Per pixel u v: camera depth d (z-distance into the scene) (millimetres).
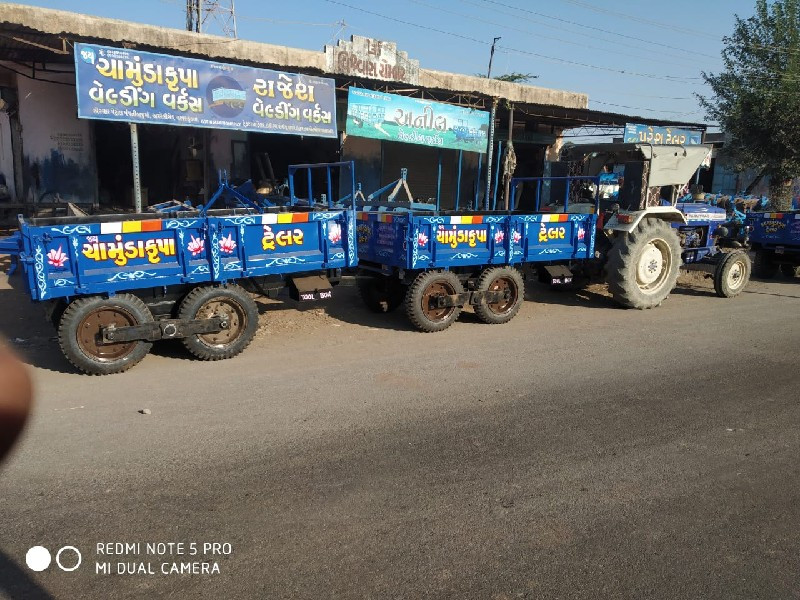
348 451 4172
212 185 14602
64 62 12227
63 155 12953
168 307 6184
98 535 3148
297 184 15633
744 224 12688
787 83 20156
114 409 4859
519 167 19984
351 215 7168
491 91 17891
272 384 5543
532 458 4133
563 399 5293
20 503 3422
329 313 8516
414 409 4984
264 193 12906
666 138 18000
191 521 3287
